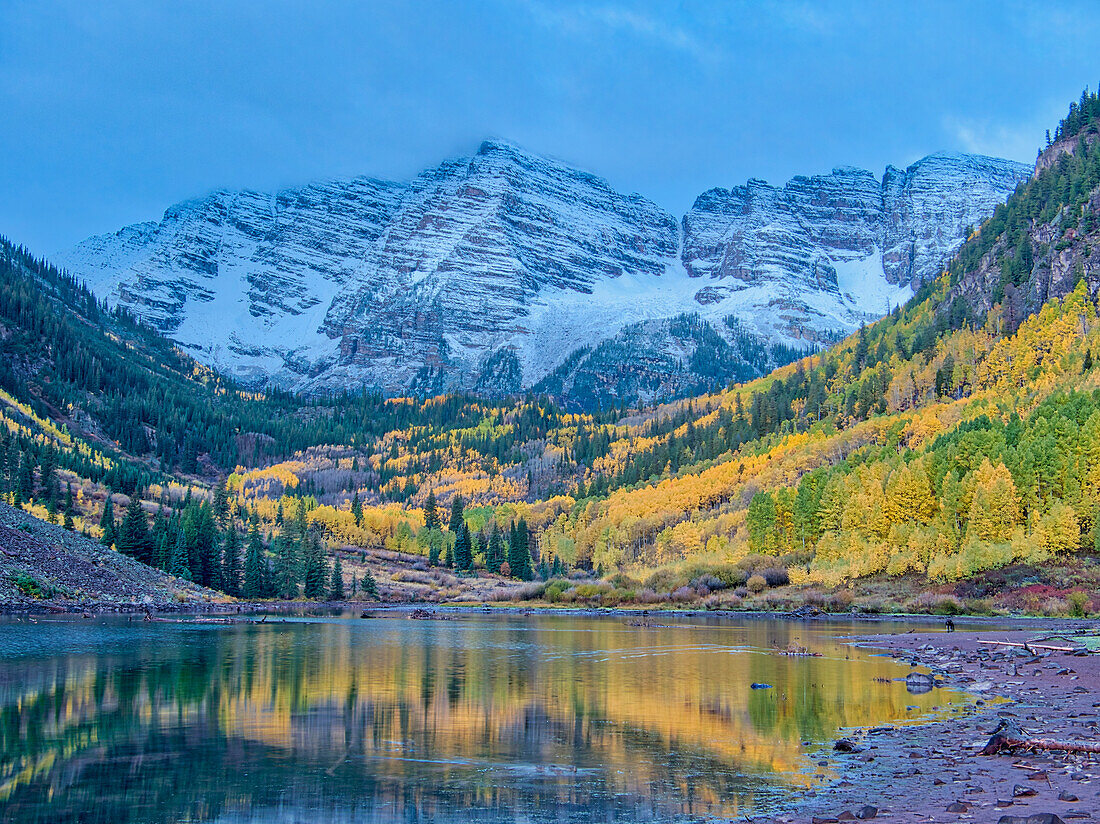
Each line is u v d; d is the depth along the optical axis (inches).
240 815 944.9
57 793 1024.9
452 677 2009.1
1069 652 2284.7
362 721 1457.9
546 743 1288.1
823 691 1763.0
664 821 891.4
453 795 1010.7
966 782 977.5
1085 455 4562.0
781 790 992.9
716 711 1541.6
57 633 2920.8
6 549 4229.8
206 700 1647.4
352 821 921.5
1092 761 1063.0
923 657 2378.2
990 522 4579.2
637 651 2637.8
